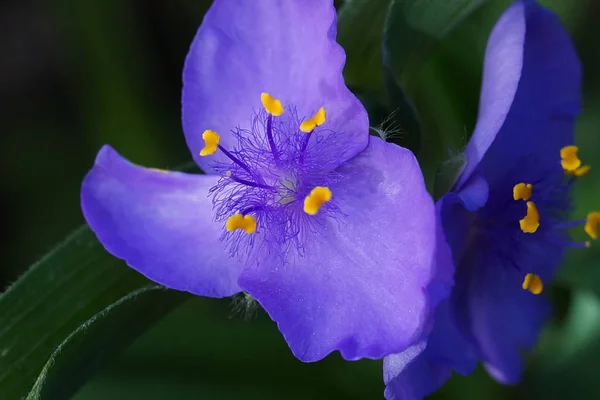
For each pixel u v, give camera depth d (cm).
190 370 21
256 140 18
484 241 18
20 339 18
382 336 17
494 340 19
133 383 20
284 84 18
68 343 17
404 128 18
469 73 21
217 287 18
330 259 17
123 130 24
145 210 18
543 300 19
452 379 21
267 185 18
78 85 24
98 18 24
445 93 21
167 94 25
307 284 17
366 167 17
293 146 18
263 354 21
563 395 21
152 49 25
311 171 18
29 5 27
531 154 18
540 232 19
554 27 18
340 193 18
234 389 21
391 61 19
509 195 18
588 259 21
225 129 18
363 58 19
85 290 19
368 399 21
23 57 27
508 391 21
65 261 19
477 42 21
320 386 21
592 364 21
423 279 16
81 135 25
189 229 18
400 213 17
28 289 19
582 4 22
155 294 18
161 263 18
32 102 26
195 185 18
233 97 18
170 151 24
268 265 18
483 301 19
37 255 24
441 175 17
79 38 24
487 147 17
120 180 18
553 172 19
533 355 22
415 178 17
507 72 17
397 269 17
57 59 27
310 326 17
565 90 18
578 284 21
